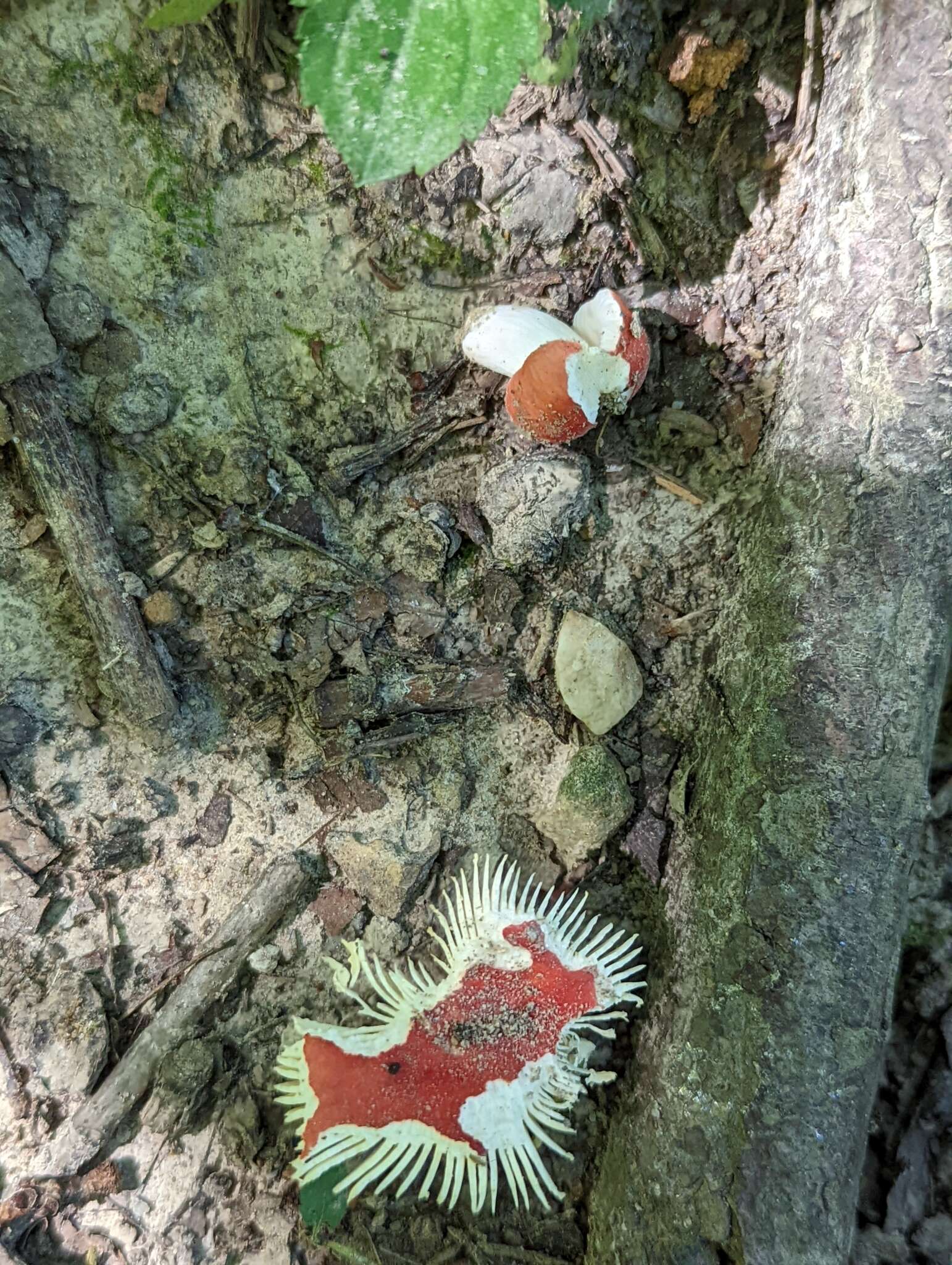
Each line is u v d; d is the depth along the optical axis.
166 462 0.16
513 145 0.15
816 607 0.13
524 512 0.16
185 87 0.15
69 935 0.15
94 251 0.15
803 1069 0.12
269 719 0.16
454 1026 0.13
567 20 0.14
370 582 0.16
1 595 0.16
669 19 0.14
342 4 0.09
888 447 0.12
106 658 0.15
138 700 0.15
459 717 0.17
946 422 0.12
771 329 0.15
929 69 0.12
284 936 0.16
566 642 0.16
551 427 0.14
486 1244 0.15
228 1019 0.16
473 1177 0.13
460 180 0.15
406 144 0.09
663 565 0.16
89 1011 0.15
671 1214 0.13
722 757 0.14
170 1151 0.15
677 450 0.16
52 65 0.14
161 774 0.16
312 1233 0.15
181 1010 0.15
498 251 0.16
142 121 0.15
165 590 0.16
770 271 0.15
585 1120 0.15
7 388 0.14
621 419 0.16
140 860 0.16
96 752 0.16
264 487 0.16
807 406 0.13
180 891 0.16
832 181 0.13
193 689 0.16
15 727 0.16
